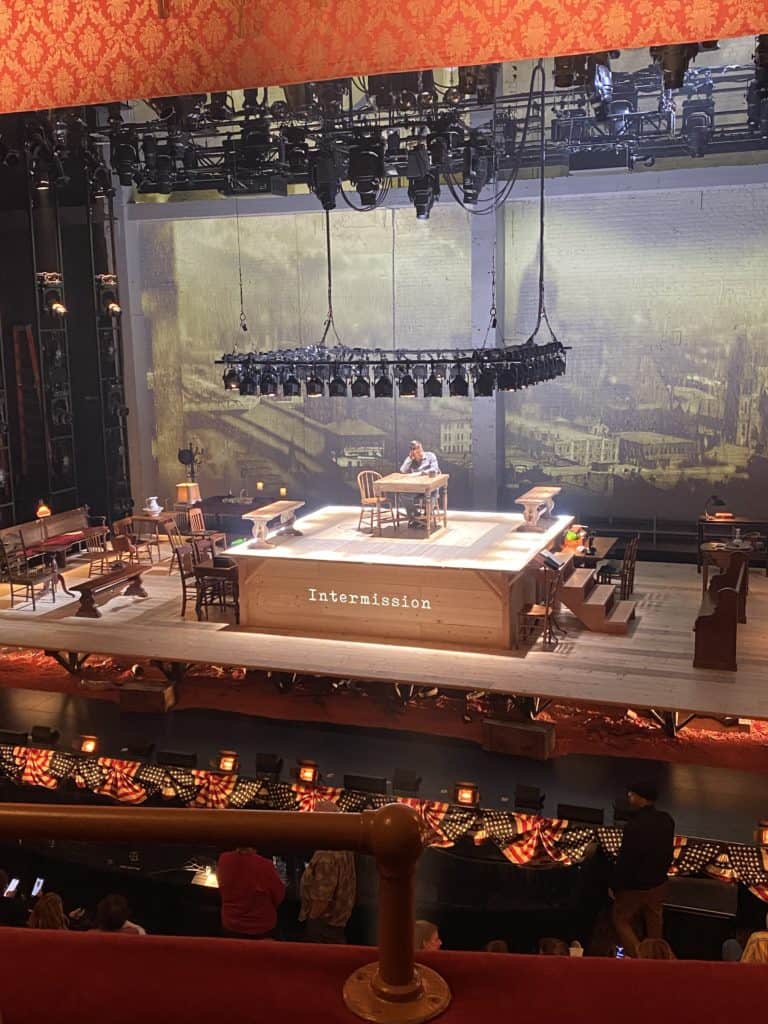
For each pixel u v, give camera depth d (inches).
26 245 692.7
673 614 541.3
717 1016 60.5
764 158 629.3
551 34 199.3
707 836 358.6
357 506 699.4
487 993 63.2
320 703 478.6
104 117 663.1
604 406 706.2
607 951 323.3
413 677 450.9
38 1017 61.4
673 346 685.3
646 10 192.4
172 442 802.8
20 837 64.5
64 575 639.8
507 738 423.5
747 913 324.8
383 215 723.4
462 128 552.1
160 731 456.1
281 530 572.4
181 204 743.7
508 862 354.0
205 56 215.5
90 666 527.2
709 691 430.3
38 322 695.1
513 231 702.5
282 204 721.6
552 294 703.7
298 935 341.4
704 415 685.9
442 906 358.6
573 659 473.1
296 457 778.2
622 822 361.4
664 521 703.1
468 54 203.0
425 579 496.1
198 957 66.8
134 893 359.3
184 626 535.8
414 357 733.9
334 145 568.7
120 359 761.6
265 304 762.8
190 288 776.3
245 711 474.6
